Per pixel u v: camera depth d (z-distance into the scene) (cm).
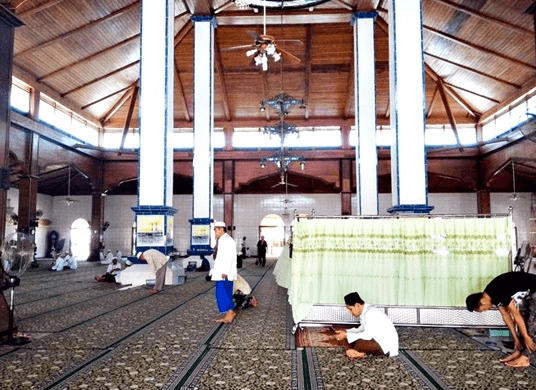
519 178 1969
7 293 770
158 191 900
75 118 1703
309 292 470
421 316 459
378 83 1736
